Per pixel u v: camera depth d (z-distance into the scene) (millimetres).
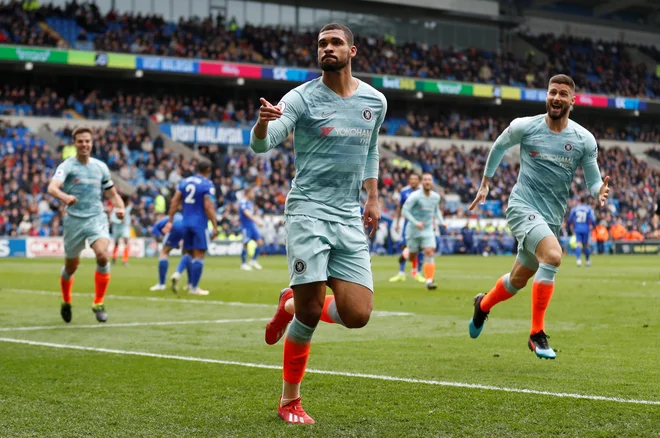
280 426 4699
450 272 22828
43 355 7410
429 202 16156
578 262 26875
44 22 41344
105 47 40062
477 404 5258
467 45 53031
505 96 49250
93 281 17812
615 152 52531
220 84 45469
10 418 4891
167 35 43500
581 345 8164
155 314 11172
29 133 38219
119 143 38969
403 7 50094
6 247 31125
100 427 4668
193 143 42562
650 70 57438
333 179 4973
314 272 4832
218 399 5465
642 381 6082
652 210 48812
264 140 4660
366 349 7820
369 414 4996
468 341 8438
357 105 5051
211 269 23562
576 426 4648
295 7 48312
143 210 35062
